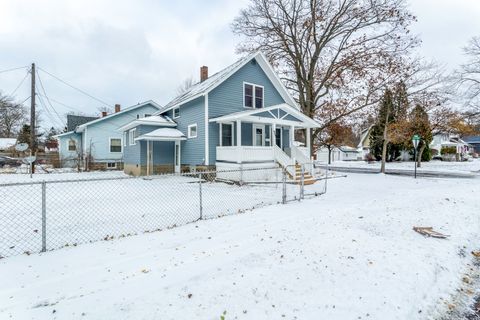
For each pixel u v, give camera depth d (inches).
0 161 993.5
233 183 532.4
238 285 125.0
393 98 826.2
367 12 734.5
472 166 1079.0
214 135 618.8
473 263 177.0
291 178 557.3
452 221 248.8
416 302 121.6
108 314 102.7
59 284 129.6
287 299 115.6
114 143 1021.2
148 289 121.3
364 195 401.7
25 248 183.8
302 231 209.0
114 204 332.8
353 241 186.2
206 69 864.9
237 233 207.8
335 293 121.9
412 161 1363.2
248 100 686.5
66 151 1050.1
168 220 257.1
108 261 157.2
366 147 1800.0
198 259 157.1
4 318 101.2
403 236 205.0
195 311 105.0
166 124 724.7
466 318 118.1
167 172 716.0
